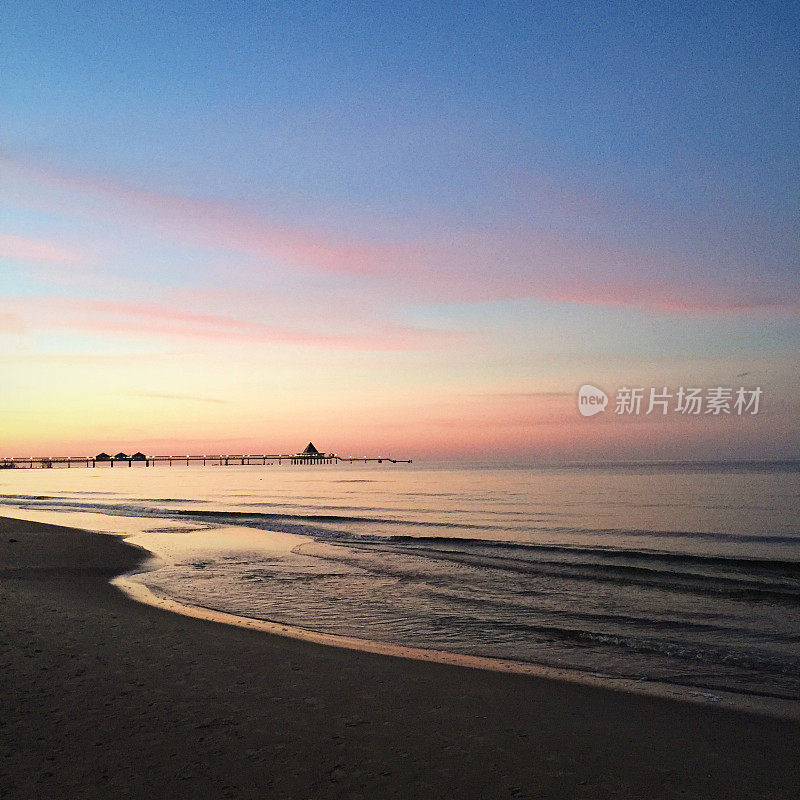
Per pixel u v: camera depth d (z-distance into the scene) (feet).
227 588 45.70
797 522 97.30
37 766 16.01
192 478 404.98
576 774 16.78
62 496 185.88
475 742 18.72
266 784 15.43
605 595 44.21
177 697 21.43
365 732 19.12
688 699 23.43
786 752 18.56
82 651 26.61
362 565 56.95
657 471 403.34
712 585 47.60
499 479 304.71
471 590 45.73
